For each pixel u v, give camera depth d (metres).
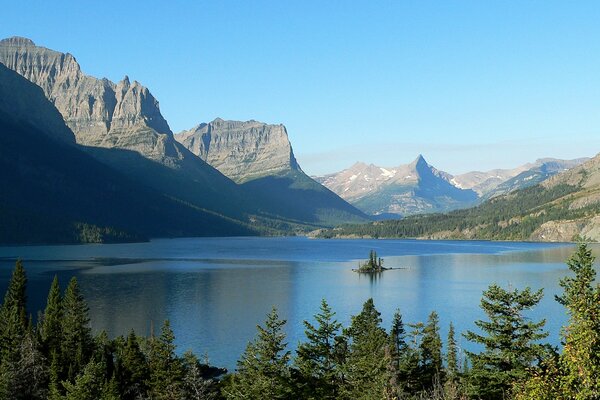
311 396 68.94
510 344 53.84
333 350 79.31
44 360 91.88
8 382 80.50
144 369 88.81
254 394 65.19
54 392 76.56
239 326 136.25
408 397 69.94
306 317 147.25
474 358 56.22
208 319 144.50
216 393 82.00
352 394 69.88
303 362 71.62
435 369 82.00
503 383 53.97
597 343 35.16
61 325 106.00
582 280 39.88
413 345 106.25
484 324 55.47
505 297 54.78
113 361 102.31
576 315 36.91
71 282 108.25
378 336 83.25
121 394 86.31
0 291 182.25
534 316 135.50
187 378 81.19
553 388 36.19
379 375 68.06
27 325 109.69
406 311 154.50
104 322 140.75
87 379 74.31
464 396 58.16
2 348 94.44
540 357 53.38
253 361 68.25
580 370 34.69
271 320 68.50
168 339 85.06
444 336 120.69
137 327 135.25
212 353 113.31
